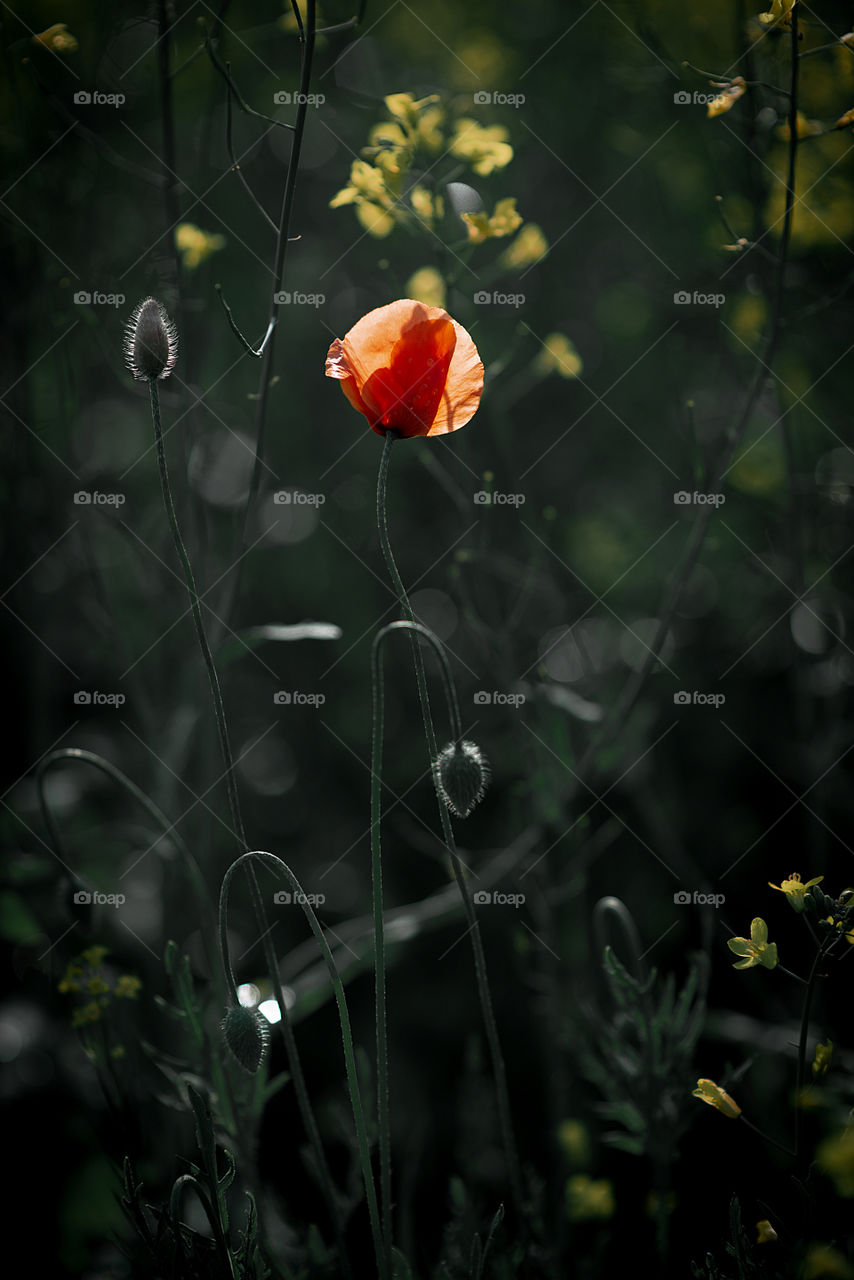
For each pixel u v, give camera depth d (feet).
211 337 8.15
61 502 8.30
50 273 7.79
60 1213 8.20
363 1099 6.24
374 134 6.84
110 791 9.99
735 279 8.73
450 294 7.13
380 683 4.45
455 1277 5.69
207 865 7.52
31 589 9.23
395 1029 10.43
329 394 10.78
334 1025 10.50
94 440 10.11
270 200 10.12
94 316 7.68
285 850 11.00
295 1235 7.45
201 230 7.33
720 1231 7.38
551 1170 8.46
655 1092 5.80
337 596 11.02
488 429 9.70
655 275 9.79
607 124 9.73
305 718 11.15
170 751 7.52
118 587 9.74
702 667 10.63
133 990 5.98
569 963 8.93
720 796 10.62
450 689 4.53
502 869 8.03
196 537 6.94
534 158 10.20
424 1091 10.02
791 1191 4.91
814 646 8.98
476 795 4.60
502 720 10.57
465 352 4.50
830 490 8.52
